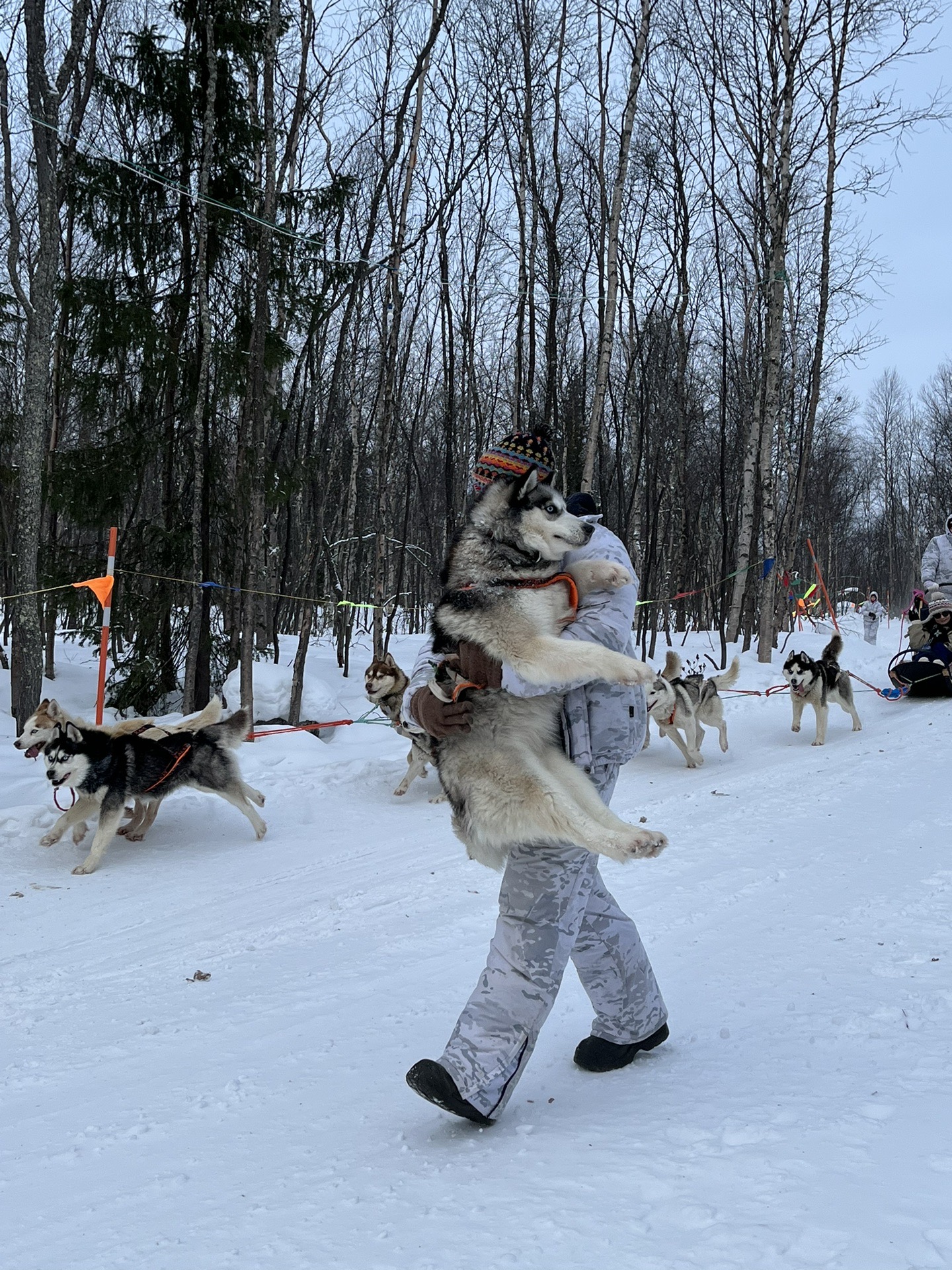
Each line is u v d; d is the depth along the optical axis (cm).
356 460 1759
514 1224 203
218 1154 266
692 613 3075
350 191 1364
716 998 349
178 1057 354
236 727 781
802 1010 323
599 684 293
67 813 739
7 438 1450
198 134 1305
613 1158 231
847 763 888
